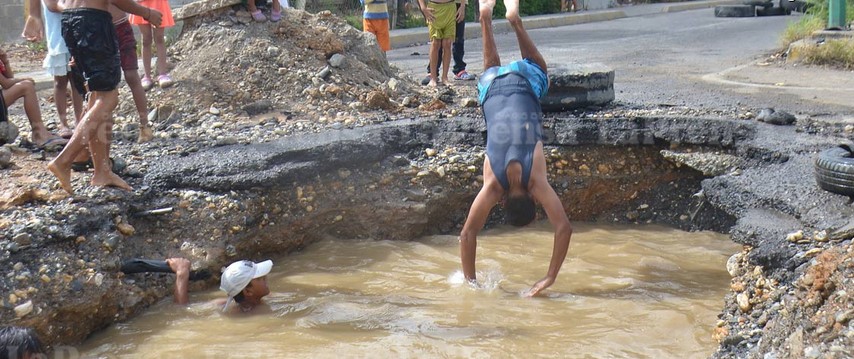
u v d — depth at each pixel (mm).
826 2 14203
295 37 9367
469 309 5574
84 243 5578
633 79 10969
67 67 7207
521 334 5152
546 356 4840
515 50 15422
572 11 26500
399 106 8789
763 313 4879
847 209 5461
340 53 9453
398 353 4914
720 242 6965
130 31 7273
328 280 6207
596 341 5031
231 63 8891
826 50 11727
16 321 4895
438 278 6211
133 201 6102
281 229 6719
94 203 5871
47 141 7051
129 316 5582
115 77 5992
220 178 6527
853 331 3990
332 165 7074
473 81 10547
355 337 5164
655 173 7574
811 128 7344
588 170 7570
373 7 10773
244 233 6422
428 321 5383
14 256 5199
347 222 7113
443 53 10102
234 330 5340
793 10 21672
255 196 6594
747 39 15805
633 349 4918
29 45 15516
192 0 15625
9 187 6016
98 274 5426
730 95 9336
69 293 5223
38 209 5672
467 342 5039
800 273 4906
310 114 8398
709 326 5234
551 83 8102
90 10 5855
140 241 5984
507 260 6602
